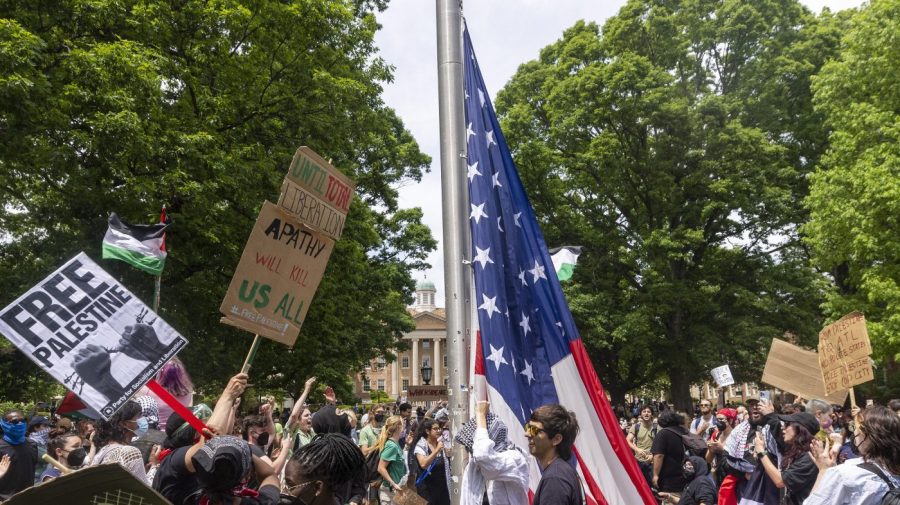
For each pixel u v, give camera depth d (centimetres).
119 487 268
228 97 1847
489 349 671
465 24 768
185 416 388
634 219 3319
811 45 3212
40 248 1855
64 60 1429
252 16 1859
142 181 1527
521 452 511
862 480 414
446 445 1013
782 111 3203
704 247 3316
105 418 370
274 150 1964
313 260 500
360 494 672
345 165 2200
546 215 3434
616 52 3328
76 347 374
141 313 393
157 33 1706
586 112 3173
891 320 2214
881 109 2389
